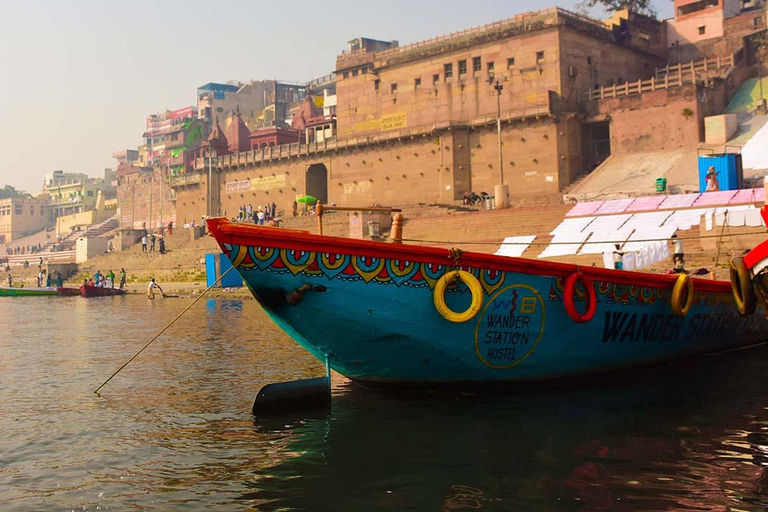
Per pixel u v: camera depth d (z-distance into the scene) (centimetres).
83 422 830
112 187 11588
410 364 901
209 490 591
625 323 1023
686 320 1130
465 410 848
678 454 666
